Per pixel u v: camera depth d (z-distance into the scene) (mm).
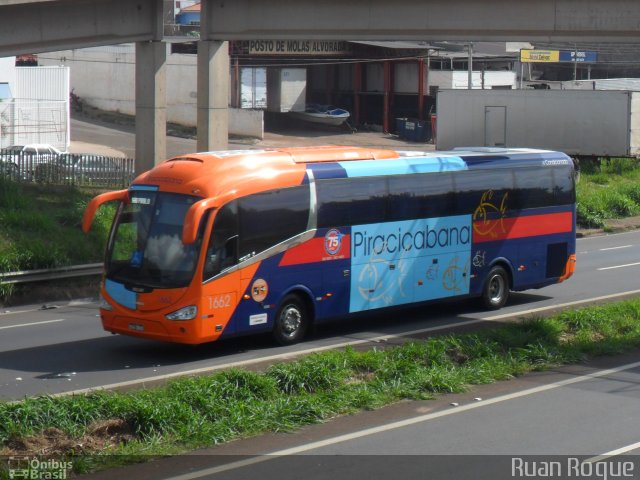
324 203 15609
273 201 14891
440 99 49219
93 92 69188
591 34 24062
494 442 9758
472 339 14047
